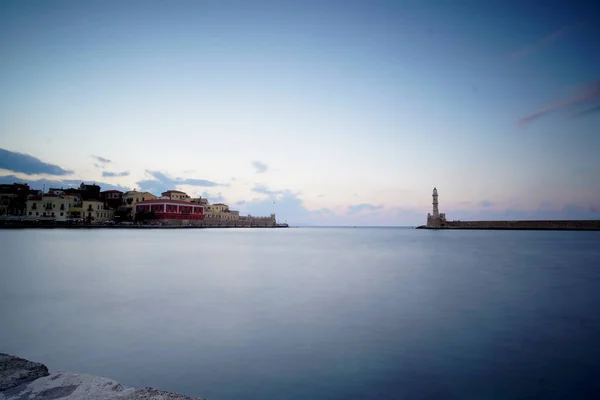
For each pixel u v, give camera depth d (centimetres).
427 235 13088
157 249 4772
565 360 1014
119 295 1823
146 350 1055
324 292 1955
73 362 965
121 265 3061
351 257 4197
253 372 913
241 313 1480
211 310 1530
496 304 1686
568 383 877
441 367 964
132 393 401
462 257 4216
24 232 8538
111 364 955
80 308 1544
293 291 1977
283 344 1114
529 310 1563
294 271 2853
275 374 903
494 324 1352
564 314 1500
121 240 6519
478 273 2802
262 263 3431
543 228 17475
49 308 1542
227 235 10544
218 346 1095
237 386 844
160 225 13050
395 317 1435
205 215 17112
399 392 823
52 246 4834
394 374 913
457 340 1175
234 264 3303
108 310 1514
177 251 4559
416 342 1147
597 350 1089
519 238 9769
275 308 1570
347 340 1162
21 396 384
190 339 1155
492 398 805
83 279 2323
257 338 1165
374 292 1967
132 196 14050
